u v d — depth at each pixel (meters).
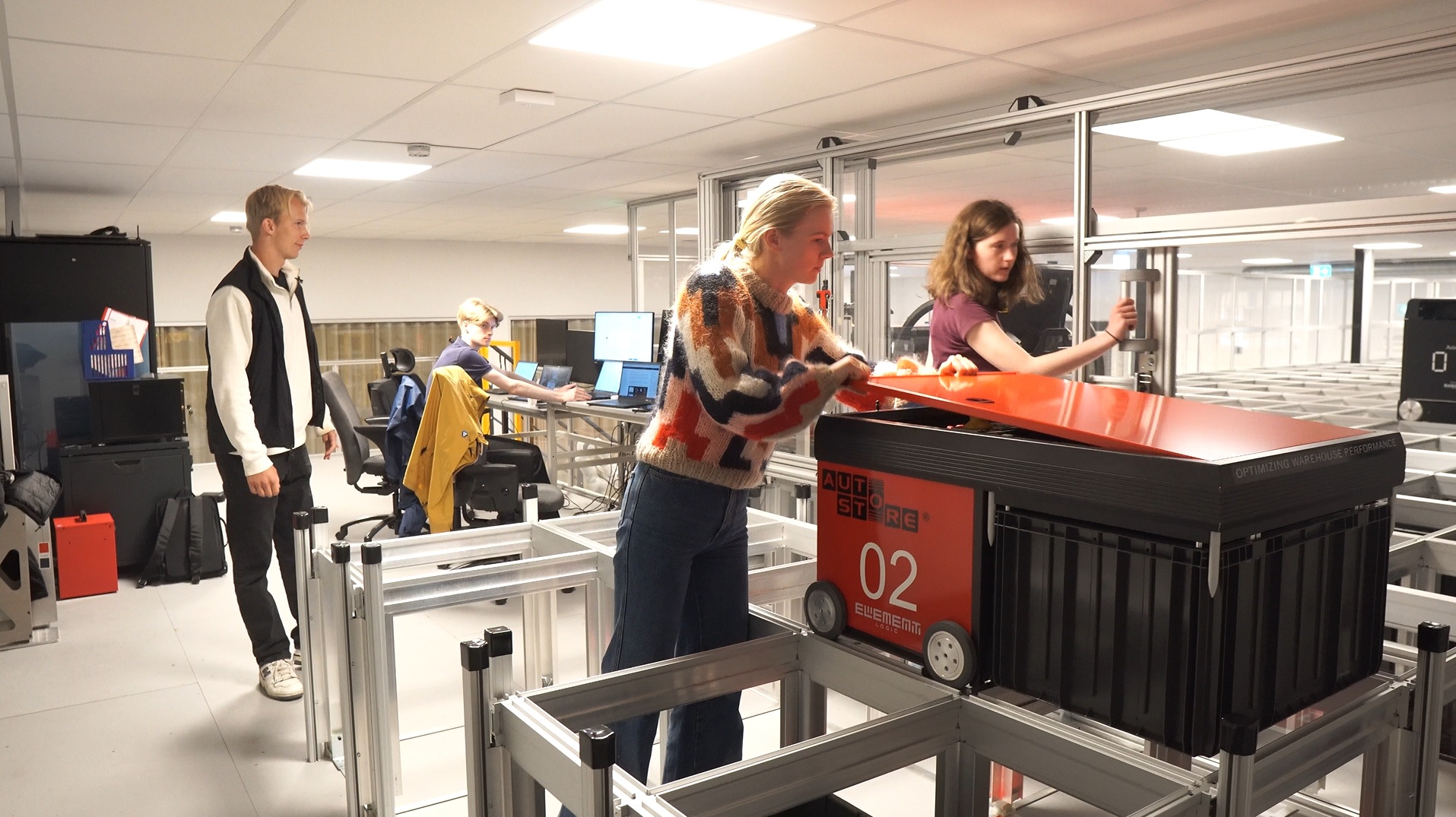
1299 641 0.94
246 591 2.84
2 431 3.61
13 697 2.92
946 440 1.07
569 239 9.46
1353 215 2.38
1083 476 0.93
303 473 2.89
